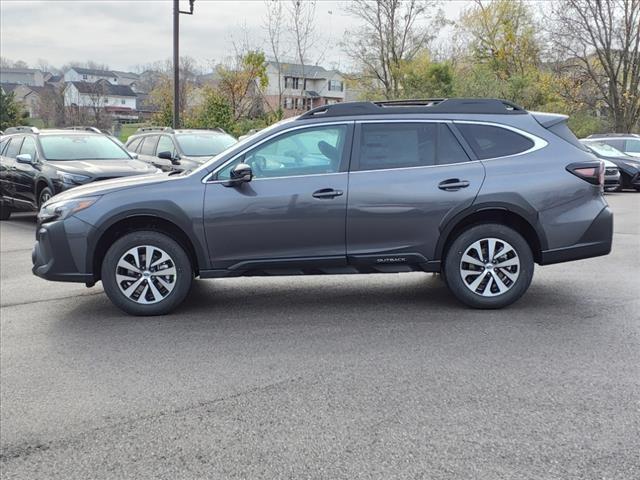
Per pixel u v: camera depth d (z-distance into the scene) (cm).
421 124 580
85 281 588
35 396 420
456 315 568
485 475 306
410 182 565
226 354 486
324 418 371
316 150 581
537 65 3738
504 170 566
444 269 582
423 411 375
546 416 364
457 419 364
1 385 439
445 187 562
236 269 582
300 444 342
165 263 586
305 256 577
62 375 455
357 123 582
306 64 2972
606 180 1742
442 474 308
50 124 5247
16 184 1226
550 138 579
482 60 3966
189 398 407
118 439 357
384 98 3491
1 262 887
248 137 602
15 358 492
